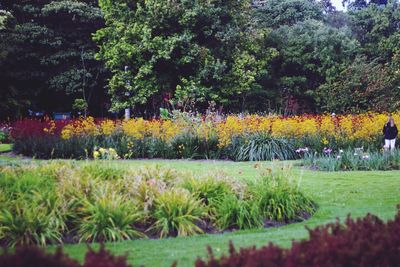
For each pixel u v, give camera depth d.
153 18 23.80
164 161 14.21
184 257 4.87
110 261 2.80
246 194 7.02
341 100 24.95
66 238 5.64
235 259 2.99
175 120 16.33
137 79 23.45
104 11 25.16
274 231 6.15
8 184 6.59
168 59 23.41
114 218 5.82
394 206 7.45
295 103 25.80
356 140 15.65
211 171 7.99
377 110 23.59
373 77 24.89
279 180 7.50
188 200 6.40
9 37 25.20
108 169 7.66
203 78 23.86
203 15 24.03
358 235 3.47
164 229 5.88
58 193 6.13
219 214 6.42
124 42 23.34
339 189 8.97
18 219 5.53
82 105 26.05
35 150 15.21
